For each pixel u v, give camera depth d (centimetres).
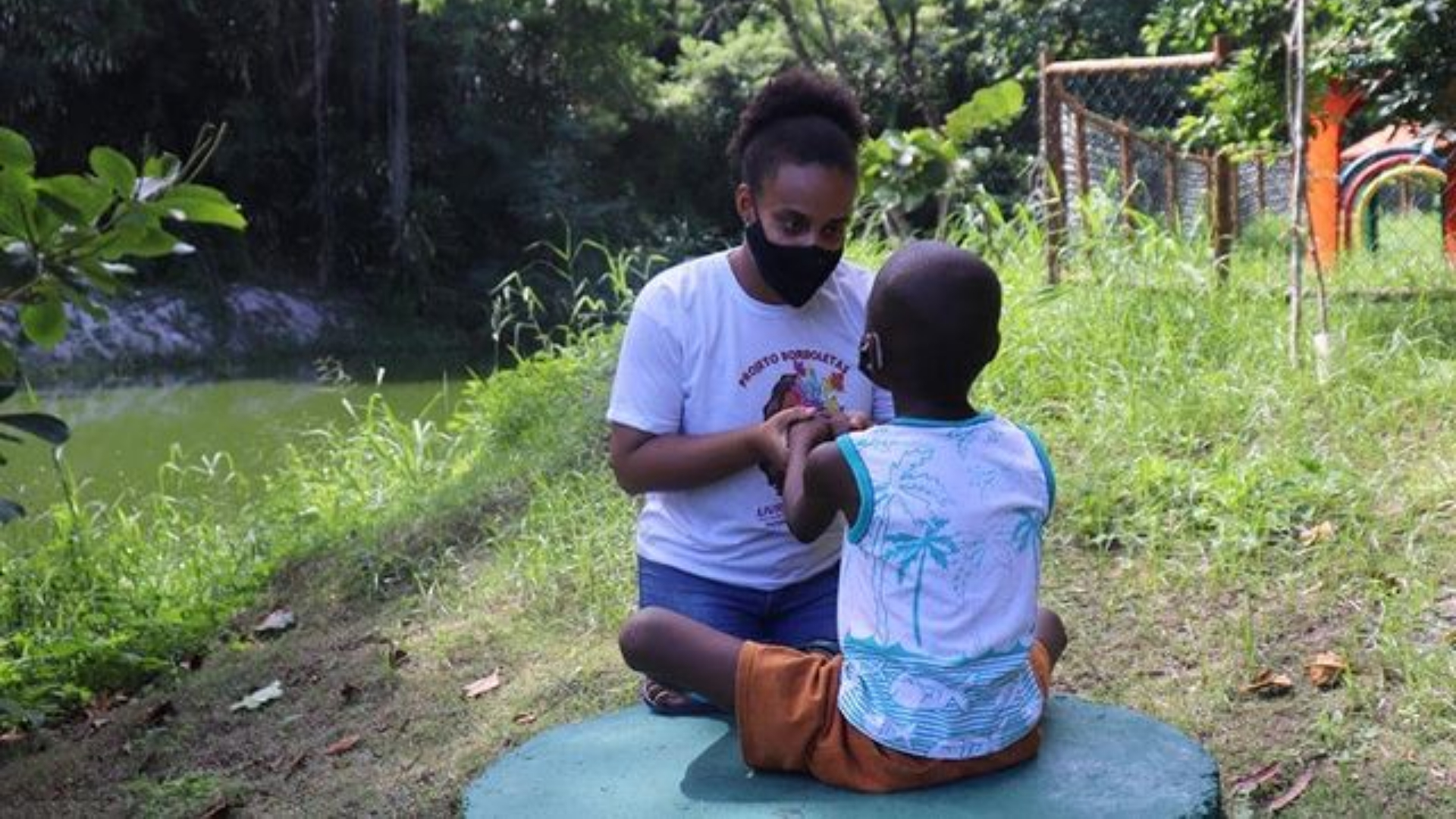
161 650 561
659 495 331
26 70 2241
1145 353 625
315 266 2550
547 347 877
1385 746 347
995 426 269
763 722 274
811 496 273
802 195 302
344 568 595
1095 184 873
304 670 497
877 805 257
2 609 611
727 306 318
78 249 411
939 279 261
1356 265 830
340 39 2602
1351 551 436
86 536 668
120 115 2461
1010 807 254
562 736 302
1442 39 673
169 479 1080
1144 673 395
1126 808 253
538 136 2747
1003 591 262
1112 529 476
